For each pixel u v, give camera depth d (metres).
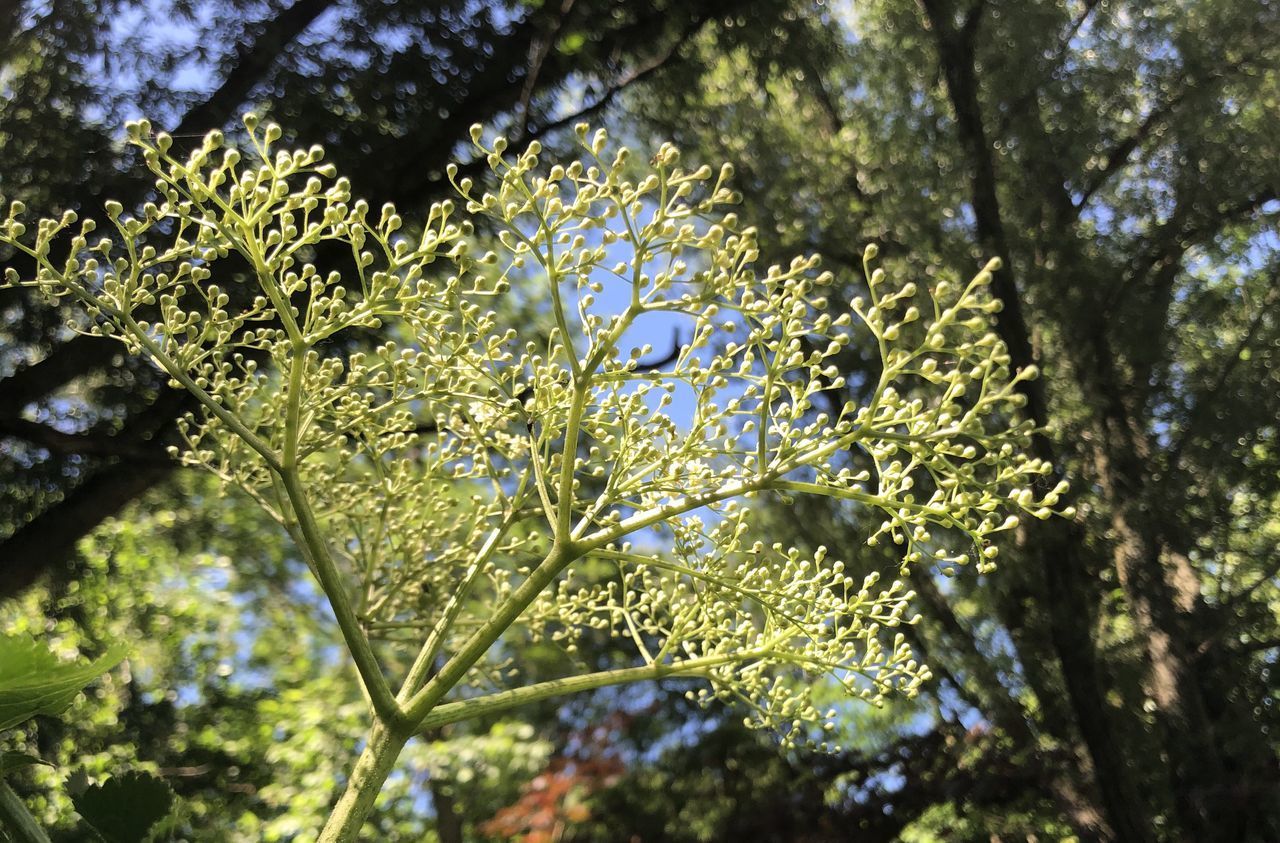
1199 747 6.53
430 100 6.29
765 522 7.43
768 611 2.03
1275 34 7.94
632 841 8.18
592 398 1.89
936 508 1.80
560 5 6.69
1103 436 7.82
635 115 8.29
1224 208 8.30
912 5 9.04
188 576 9.87
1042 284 7.98
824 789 7.99
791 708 2.30
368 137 6.02
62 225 1.60
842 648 2.12
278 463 1.63
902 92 9.32
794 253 8.58
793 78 8.47
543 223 1.66
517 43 6.65
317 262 5.30
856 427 1.73
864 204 9.01
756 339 1.76
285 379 2.07
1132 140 8.62
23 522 5.72
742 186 8.82
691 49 7.77
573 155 7.15
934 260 7.95
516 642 8.77
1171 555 7.68
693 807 8.30
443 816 7.71
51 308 5.16
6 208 5.04
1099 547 7.66
